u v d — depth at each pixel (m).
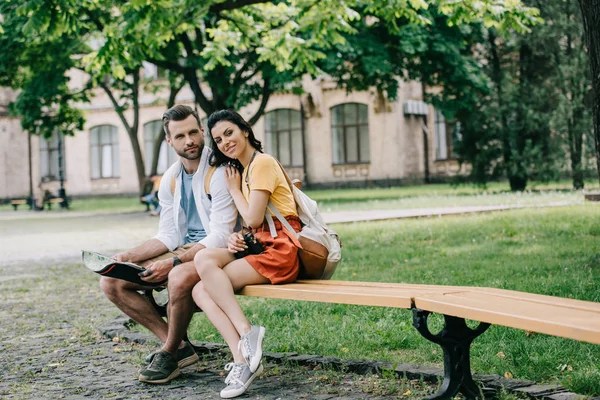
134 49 11.60
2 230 20.56
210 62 13.69
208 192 4.64
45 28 10.39
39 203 38.84
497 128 25.59
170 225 4.88
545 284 6.62
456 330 3.49
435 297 3.30
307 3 12.12
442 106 25.19
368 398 3.80
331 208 21.50
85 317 6.74
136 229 18.19
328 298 3.68
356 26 22.17
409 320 5.55
